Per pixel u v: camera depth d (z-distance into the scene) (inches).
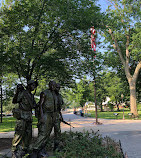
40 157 230.4
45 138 234.4
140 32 1122.7
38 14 401.1
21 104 226.2
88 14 371.9
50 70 431.2
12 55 387.9
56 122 273.6
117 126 712.4
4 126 828.6
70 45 436.1
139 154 272.7
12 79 606.5
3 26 386.0
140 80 1453.0
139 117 1202.0
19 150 222.1
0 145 347.9
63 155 224.8
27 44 397.1
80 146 243.9
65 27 392.2
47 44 440.1
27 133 230.4
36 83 237.8
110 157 217.5
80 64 457.7
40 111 233.0
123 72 1523.1
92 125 770.2
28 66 417.1
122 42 1352.1
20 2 412.2
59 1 370.9
